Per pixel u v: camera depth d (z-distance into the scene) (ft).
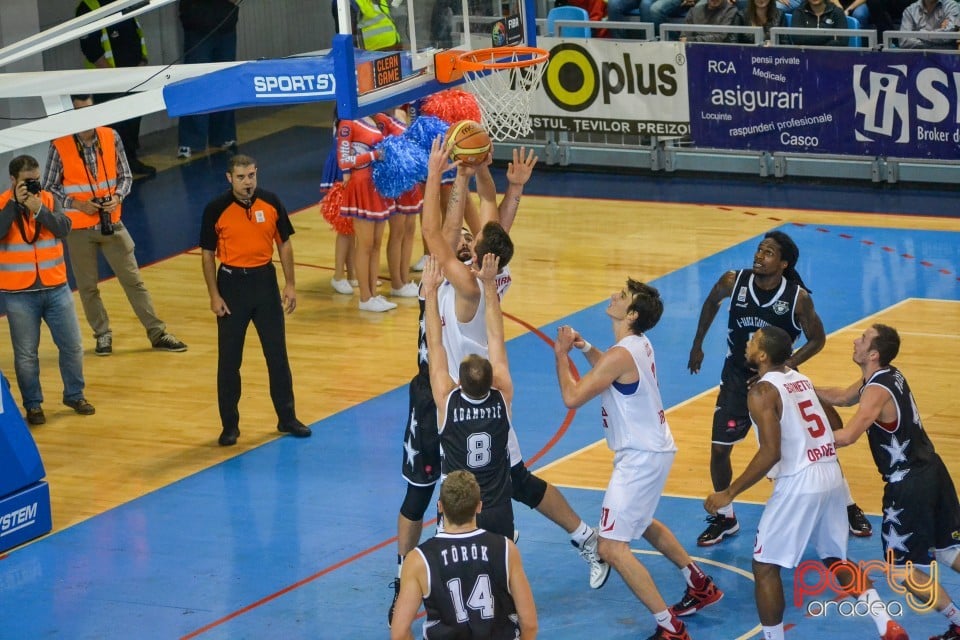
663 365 63.82
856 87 91.04
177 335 71.20
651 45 95.25
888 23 102.68
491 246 40.73
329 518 50.19
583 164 101.45
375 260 73.87
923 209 87.76
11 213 57.06
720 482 46.73
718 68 94.17
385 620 42.60
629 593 44.21
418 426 42.24
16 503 48.57
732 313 46.29
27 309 58.70
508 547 32.42
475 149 41.91
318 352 67.82
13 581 46.11
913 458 39.34
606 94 97.76
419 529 43.34
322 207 76.13
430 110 74.23
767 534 38.68
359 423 59.11
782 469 38.63
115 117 47.01
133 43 102.63
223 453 56.49
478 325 41.96
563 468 53.42
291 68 42.75
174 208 94.89
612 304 41.01
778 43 94.17
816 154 94.12
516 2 50.60
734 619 42.14
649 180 98.02
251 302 55.98
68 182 65.92
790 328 45.65
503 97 50.42
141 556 47.60
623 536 39.93
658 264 78.38
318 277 79.77
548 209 91.30
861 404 39.40
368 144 69.92
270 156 108.27
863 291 73.05
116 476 54.54
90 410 61.00
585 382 39.68
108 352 68.59
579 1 106.22
